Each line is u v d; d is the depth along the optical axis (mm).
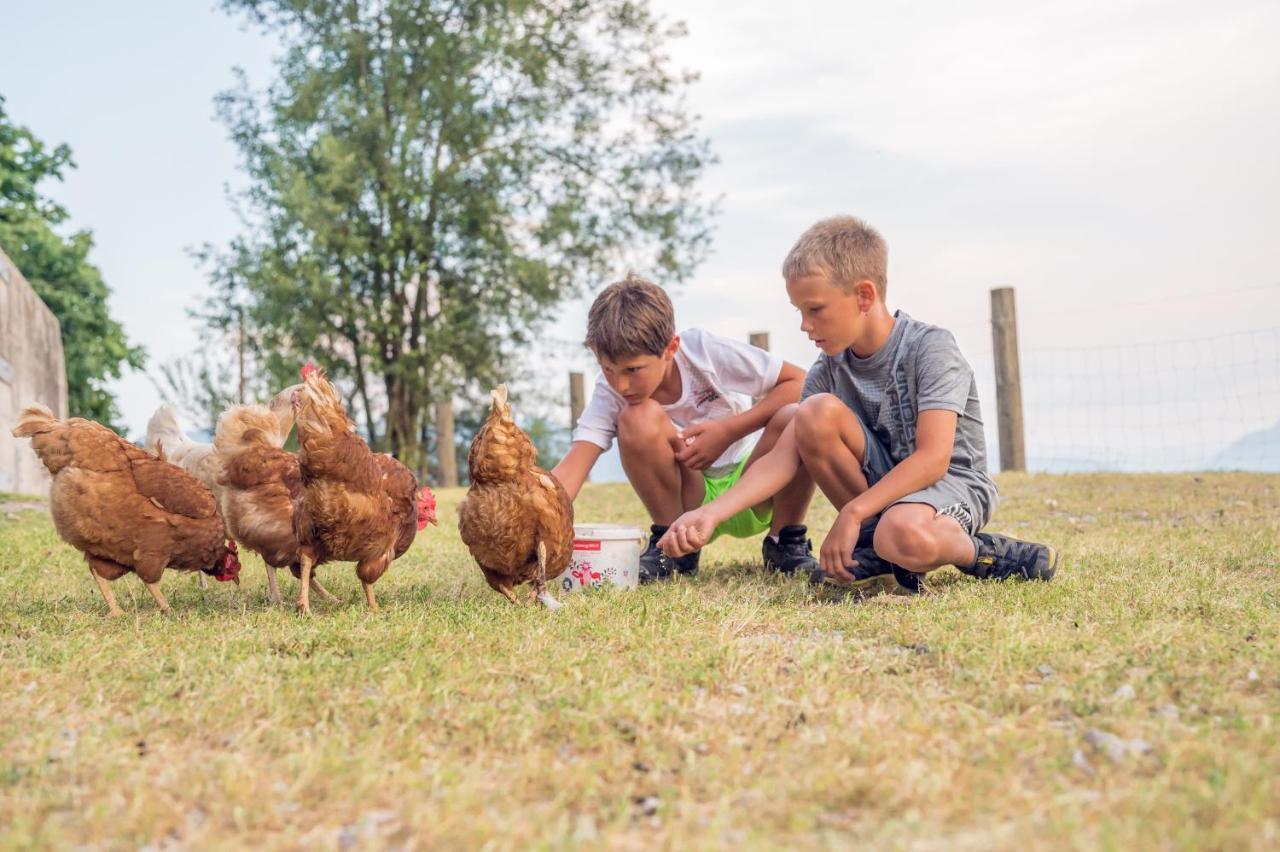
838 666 3092
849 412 4555
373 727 2615
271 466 4676
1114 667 2986
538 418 24062
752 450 5371
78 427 4316
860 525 4402
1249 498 9156
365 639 3541
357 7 21891
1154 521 7723
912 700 2746
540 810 2100
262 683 2949
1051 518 8180
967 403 4609
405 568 5898
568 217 22172
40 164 23641
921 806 2055
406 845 1957
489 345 23391
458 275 23125
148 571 4465
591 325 4852
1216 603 3902
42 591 5016
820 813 2055
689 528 4266
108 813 2076
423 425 23984
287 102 21875
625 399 5078
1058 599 4020
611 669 3062
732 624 3746
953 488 4426
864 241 4391
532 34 22609
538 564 4246
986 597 4129
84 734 2508
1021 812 2014
